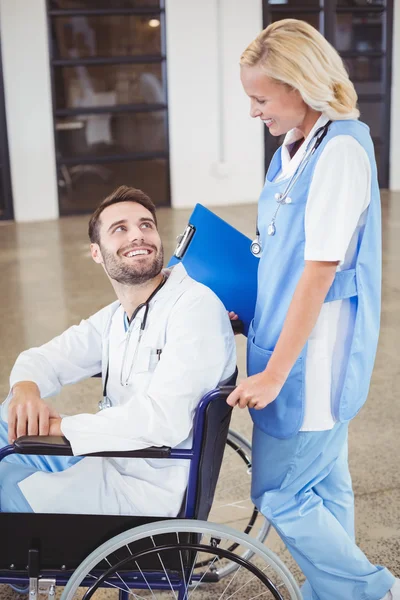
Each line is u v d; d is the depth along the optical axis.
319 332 1.60
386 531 2.34
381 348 4.06
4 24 7.88
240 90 8.52
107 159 8.48
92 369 1.94
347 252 1.58
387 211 7.98
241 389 1.52
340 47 8.80
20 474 1.69
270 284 1.64
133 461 1.70
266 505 1.72
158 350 1.72
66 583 1.63
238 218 7.88
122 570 1.60
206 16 8.27
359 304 1.59
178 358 1.63
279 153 1.68
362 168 1.52
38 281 5.66
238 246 1.95
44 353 1.89
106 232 1.73
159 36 8.30
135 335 1.75
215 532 1.53
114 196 1.76
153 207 1.79
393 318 4.57
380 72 8.97
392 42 8.88
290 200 1.57
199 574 2.09
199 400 1.61
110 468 1.70
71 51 8.13
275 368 1.54
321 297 1.53
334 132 1.52
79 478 1.69
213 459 1.65
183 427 1.60
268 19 8.49
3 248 6.92
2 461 1.71
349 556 1.72
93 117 8.34
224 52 8.39
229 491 2.61
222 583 2.10
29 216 8.37
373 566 1.76
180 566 1.60
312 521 1.70
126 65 8.30
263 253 1.68
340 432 1.70
